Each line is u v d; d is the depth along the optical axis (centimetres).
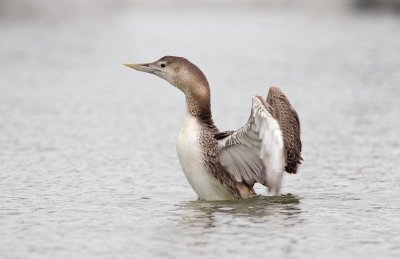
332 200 1219
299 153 1237
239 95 2266
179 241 1008
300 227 1068
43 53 3123
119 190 1291
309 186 1312
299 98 2208
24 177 1374
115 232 1050
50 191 1280
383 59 2945
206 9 4681
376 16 4266
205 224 1084
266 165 1086
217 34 3675
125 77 2614
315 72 2677
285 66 2811
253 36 3622
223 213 1142
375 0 4706
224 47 3291
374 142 1655
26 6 4578
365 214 1134
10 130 1791
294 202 1208
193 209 1166
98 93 2316
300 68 2764
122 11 4597
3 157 1528
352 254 957
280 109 1234
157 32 3734
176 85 1238
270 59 2973
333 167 1446
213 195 1211
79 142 1667
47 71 2714
